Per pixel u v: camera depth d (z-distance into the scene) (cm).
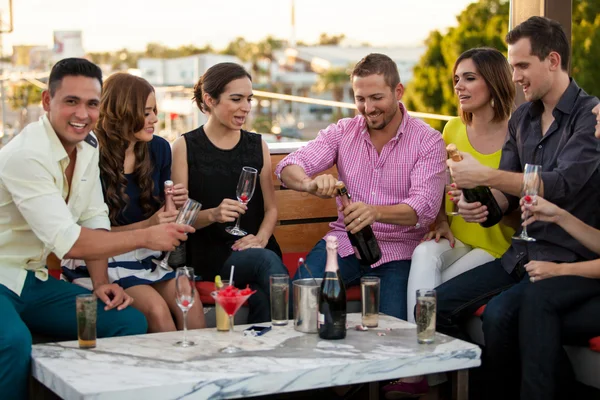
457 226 330
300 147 361
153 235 258
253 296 302
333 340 245
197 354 230
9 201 264
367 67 318
